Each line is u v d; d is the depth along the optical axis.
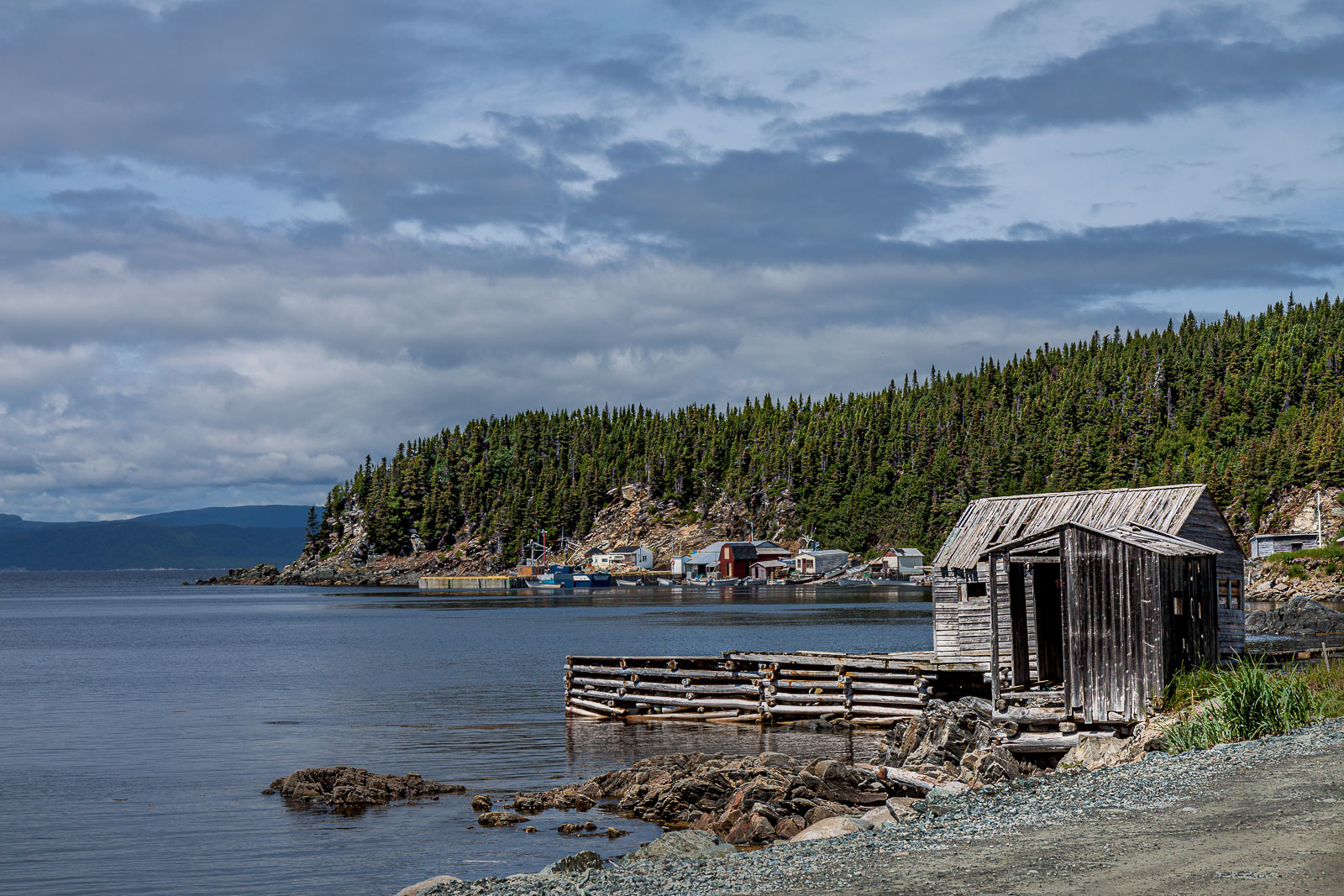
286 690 49.69
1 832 22.56
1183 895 9.58
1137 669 23.94
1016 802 15.75
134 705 45.03
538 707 42.34
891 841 13.60
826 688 37.25
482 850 20.52
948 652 37.53
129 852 20.83
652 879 13.23
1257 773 15.54
